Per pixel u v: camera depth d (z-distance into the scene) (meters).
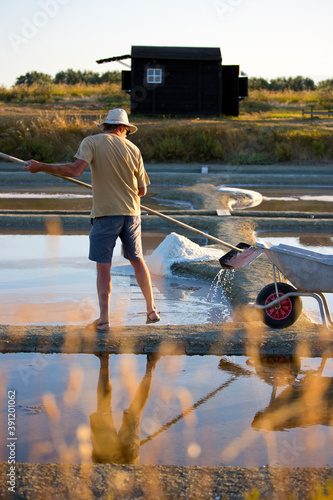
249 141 23.47
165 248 7.67
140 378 4.23
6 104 33.44
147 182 5.23
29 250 8.84
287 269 4.85
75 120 25.09
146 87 28.94
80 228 10.78
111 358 4.62
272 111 33.91
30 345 4.74
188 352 4.75
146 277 5.19
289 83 55.75
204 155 22.86
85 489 2.64
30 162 4.62
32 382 4.12
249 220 10.94
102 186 4.88
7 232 10.31
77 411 3.67
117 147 4.90
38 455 3.12
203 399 3.89
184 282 7.11
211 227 10.72
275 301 4.93
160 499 2.57
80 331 4.92
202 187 16.08
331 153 22.67
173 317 5.71
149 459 3.10
